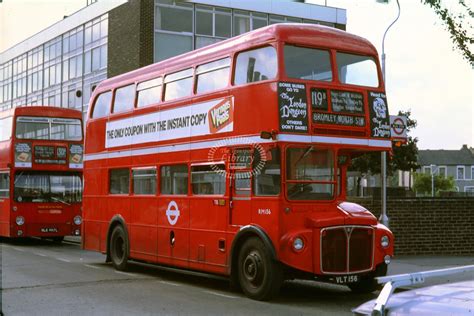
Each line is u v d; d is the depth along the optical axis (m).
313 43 11.02
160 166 13.79
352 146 11.16
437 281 11.01
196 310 9.55
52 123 23.47
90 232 16.69
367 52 11.67
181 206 12.91
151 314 9.19
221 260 11.59
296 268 10.22
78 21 38.03
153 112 14.23
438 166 102.31
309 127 10.70
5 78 48.12
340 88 11.18
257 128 10.85
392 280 3.79
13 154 22.64
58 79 40.50
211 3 33.34
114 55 34.09
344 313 9.41
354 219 10.62
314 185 10.77
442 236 16.75
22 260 17.27
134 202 14.70
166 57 32.38
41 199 23.05
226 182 11.53
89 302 10.21
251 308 9.79
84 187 17.14
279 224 10.38
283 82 10.56
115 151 15.73
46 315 9.06
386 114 11.72
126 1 33.09
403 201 16.55
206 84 12.49
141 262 16.88
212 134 12.07
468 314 3.38
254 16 34.25
